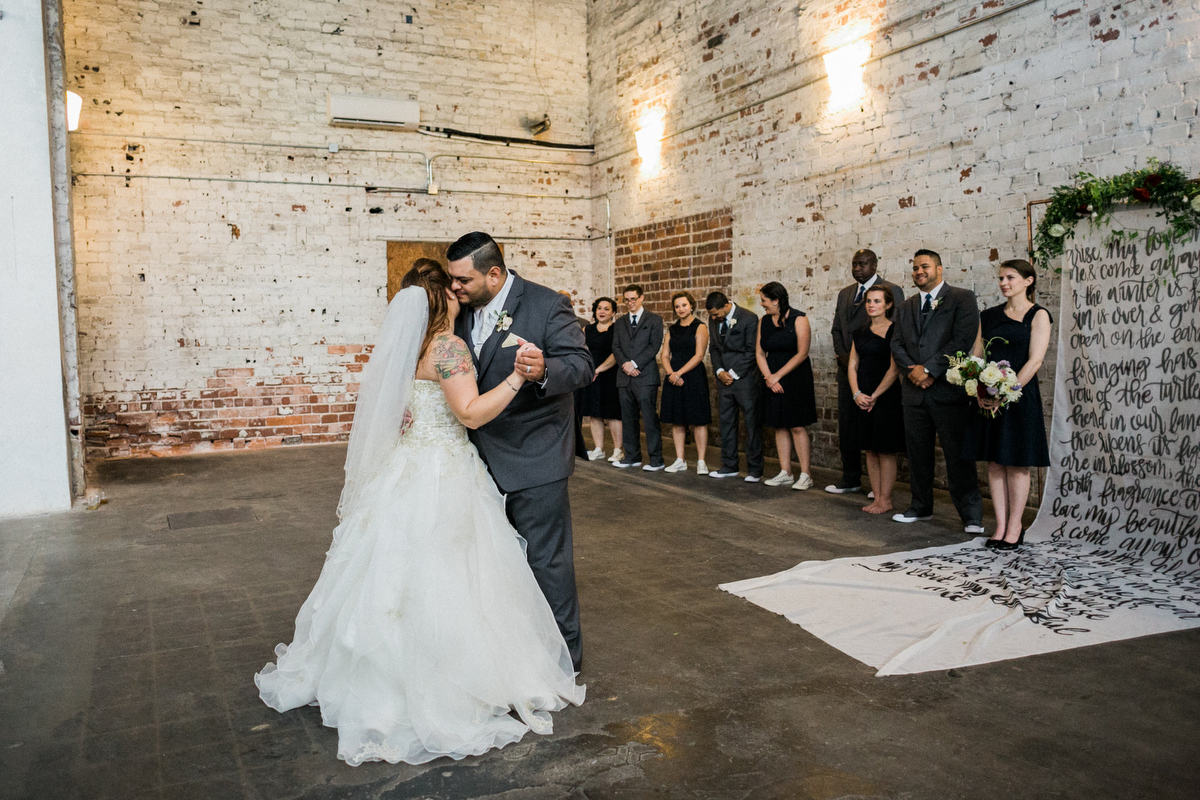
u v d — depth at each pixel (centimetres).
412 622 226
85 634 318
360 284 879
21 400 524
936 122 557
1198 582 356
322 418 867
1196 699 249
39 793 204
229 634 318
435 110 905
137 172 781
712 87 773
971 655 285
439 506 236
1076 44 469
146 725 242
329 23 849
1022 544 421
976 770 211
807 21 657
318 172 853
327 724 237
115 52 768
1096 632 303
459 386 239
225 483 641
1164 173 385
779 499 553
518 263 966
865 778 208
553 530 269
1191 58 415
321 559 423
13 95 504
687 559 416
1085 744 223
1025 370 401
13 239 514
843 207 637
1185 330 382
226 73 809
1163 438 389
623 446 709
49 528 493
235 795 203
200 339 812
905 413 474
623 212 930
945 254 556
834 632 311
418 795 202
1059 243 430
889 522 482
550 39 959
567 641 274
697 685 266
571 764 217
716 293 622
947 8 542
